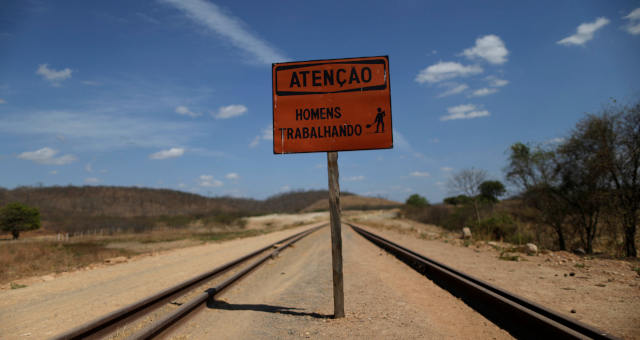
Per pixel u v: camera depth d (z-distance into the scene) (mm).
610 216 14945
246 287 8219
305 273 10125
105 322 4613
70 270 11641
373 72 6004
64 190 136500
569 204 16875
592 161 15125
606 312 5211
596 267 9188
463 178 32094
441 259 11445
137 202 130875
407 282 8406
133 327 5086
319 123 5973
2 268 12016
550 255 12031
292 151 5969
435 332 4711
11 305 6746
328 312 5957
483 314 5582
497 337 4500
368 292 7371
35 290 8172
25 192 125750
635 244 14828
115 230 52250
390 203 155000
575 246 17484
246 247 18547
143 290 7902
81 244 26203
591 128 15273
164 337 4625
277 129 6004
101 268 12039
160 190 157125
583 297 6129
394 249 14156
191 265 11914
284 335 4750
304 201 187000
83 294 7648
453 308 5984
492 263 10445
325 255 14336
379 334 4672
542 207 18531
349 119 5953
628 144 14344
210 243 23781
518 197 20203
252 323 5316
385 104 5941
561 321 4301
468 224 26594
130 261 14039
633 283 7070
